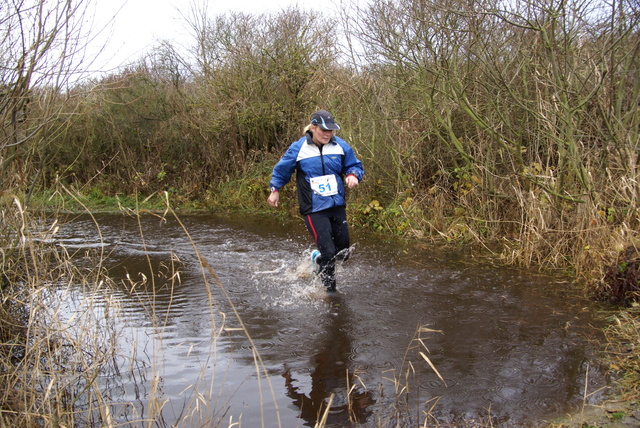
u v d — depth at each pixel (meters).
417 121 8.66
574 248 5.80
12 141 3.66
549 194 6.23
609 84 5.97
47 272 4.00
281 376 3.37
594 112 6.11
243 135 13.02
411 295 4.98
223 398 3.10
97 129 14.04
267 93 12.49
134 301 4.88
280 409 2.97
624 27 5.64
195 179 13.16
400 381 3.27
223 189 12.42
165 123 13.98
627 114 5.73
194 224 9.65
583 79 6.22
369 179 9.31
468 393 3.10
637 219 4.99
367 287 5.26
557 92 5.85
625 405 2.89
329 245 5.03
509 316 4.35
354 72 9.75
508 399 3.02
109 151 14.32
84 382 3.25
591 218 5.41
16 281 3.74
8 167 3.72
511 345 3.76
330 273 5.07
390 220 8.45
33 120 3.74
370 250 7.03
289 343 3.87
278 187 5.11
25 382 2.81
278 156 11.96
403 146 8.89
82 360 3.13
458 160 8.53
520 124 6.89
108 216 10.89
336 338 3.95
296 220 10.00
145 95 14.00
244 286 5.39
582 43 6.45
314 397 3.10
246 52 12.53
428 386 3.19
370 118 9.11
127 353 3.70
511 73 7.14
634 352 3.48
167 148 14.05
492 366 3.44
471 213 7.43
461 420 2.81
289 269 6.09
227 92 12.71
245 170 12.51
